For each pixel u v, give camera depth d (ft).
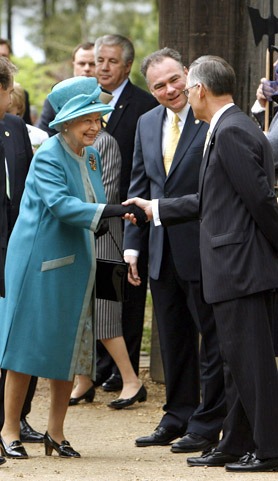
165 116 85.25
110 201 97.25
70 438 88.17
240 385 70.03
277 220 68.74
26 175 86.58
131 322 105.60
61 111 76.95
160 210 76.02
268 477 68.03
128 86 106.63
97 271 79.25
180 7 100.17
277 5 95.86
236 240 69.36
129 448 83.46
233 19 99.30
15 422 79.25
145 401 103.04
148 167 84.89
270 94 85.20
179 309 83.15
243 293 69.15
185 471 71.61
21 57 310.24
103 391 107.24
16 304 77.41
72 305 77.41
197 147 82.53
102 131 97.86
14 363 77.25
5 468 74.43
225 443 72.28
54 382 79.36
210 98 71.72
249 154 68.49
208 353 80.18
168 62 82.38
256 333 69.36
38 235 77.41
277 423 69.31
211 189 70.38
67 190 76.64
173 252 81.66
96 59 106.22
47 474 72.08
